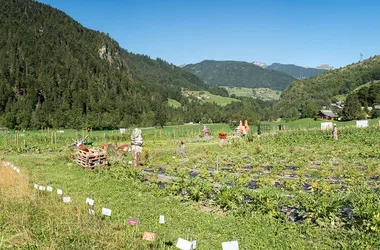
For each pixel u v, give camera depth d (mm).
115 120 113875
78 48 182625
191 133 62344
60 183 18188
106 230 10109
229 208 13172
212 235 10438
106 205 13625
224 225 11305
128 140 54938
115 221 11375
